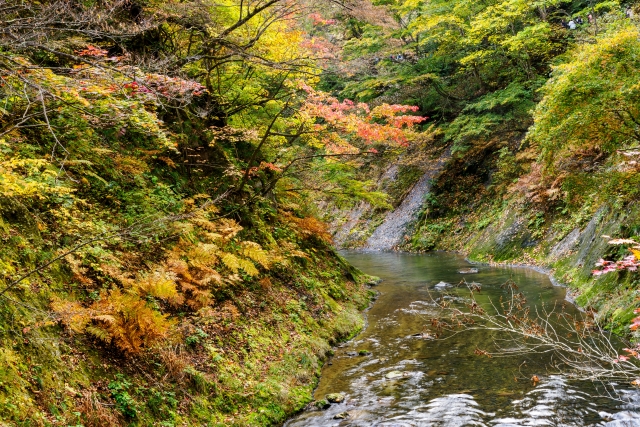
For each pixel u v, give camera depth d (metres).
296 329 8.44
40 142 6.50
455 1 21.67
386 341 9.27
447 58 24.84
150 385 5.00
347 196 13.81
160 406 4.85
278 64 8.84
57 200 5.89
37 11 5.23
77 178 6.74
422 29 22.12
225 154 11.07
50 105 5.62
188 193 9.16
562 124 8.51
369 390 6.86
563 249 15.20
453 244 23.61
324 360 8.22
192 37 10.12
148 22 7.04
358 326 10.48
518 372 7.10
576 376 5.69
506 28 21.50
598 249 11.54
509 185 22.20
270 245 10.38
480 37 20.53
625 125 8.48
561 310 10.23
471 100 25.52
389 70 25.14
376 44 22.97
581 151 11.48
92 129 7.35
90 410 4.12
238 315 7.45
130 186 7.67
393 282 16.27
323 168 12.91
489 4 21.62
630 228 10.36
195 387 5.46
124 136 8.50
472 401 6.20
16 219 5.09
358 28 24.12
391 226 27.84
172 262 6.68
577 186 10.26
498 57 23.30
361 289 14.14
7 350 3.82
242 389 6.00
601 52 8.16
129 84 4.98
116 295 5.23
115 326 4.92
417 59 25.81
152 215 6.86
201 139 10.53
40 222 5.50
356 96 27.31
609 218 11.99
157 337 5.40
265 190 11.51
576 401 5.96
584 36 16.91
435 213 26.06
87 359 4.62
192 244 7.67
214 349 6.29
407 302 12.72
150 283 5.80
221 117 11.47
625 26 10.84
